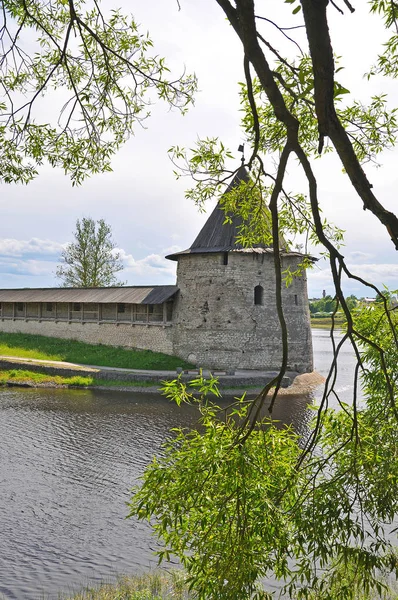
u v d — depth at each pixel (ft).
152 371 96.58
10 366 102.47
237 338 99.19
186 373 93.81
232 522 11.71
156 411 70.28
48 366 97.86
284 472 13.07
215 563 11.68
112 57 19.11
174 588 27.81
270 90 7.76
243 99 15.76
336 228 18.16
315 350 186.91
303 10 6.81
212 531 11.82
